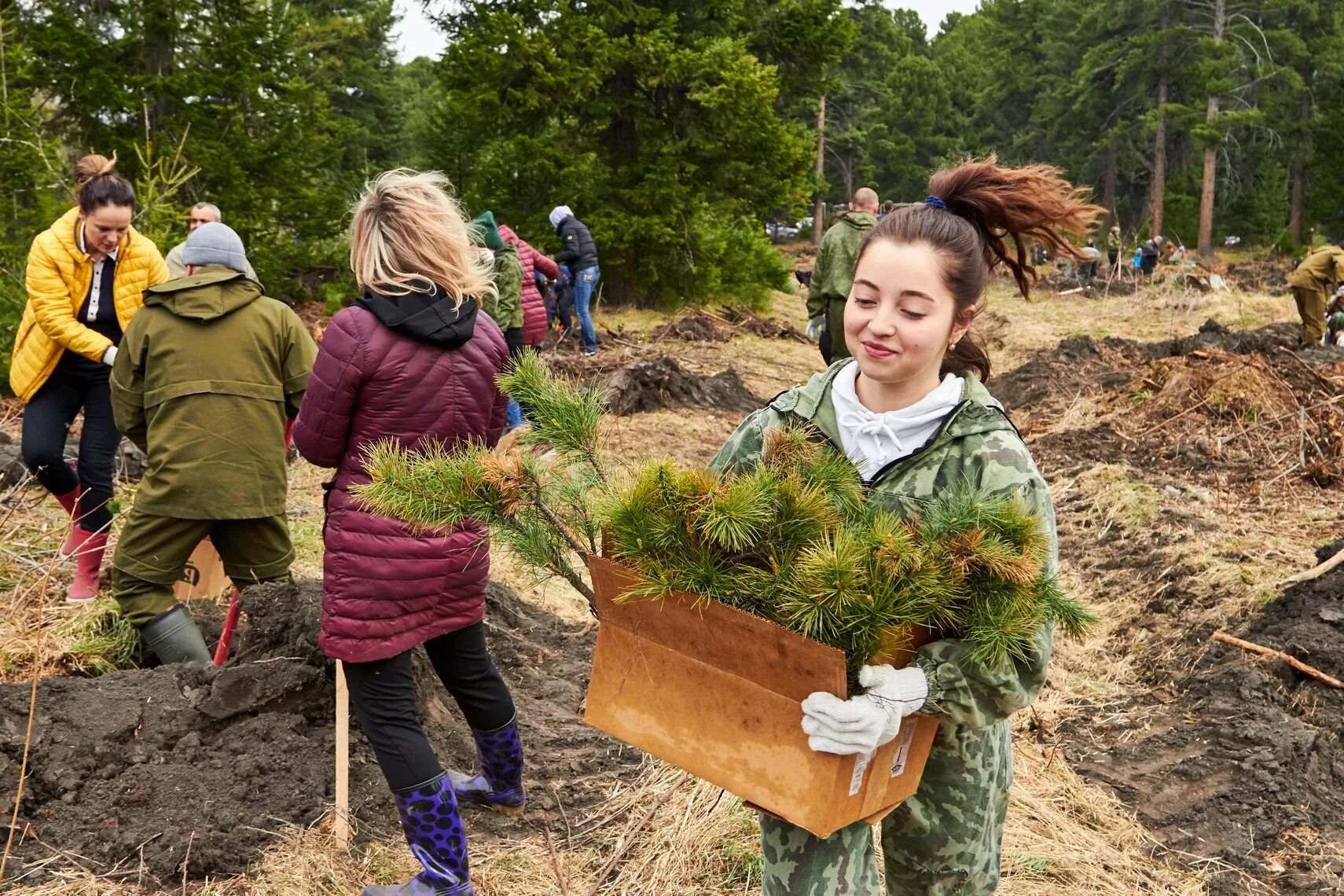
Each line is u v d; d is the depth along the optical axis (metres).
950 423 1.91
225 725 3.47
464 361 2.79
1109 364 12.06
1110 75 51.16
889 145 59.03
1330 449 7.50
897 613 1.65
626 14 18.50
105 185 4.44
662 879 3.00
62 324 4.50
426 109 42.62
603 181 18.81
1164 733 4.04
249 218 14.45
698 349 14.45
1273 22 49.62
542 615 5.00
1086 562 5.91
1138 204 55.56
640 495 1.81
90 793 3.17
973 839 2.09
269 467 3.95
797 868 1.93
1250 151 50.34
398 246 2.71
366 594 2.70
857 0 48.72
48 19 14.38
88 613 4.44
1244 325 17.38
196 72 14.63
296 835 3.09
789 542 1.79
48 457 4.66
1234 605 4.87
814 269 7.87
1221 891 3.15
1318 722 4.05
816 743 1.69
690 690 1.89
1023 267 2.17
